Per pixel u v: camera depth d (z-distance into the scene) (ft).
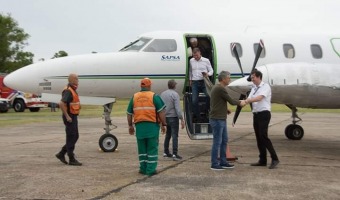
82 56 39.96
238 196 21.44
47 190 22.76
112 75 39.45
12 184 24.29
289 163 31.83
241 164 31.22
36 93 39.50
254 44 43.01
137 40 42.50
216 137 28.60
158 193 22.08
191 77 38.22
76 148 40.96
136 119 27.14
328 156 35.65
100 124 75.87
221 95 28.32
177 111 32.60
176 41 41.39
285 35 44.52
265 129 29.27
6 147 42.39
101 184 24.26
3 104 115.96
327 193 22.08
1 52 224.12
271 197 21.24
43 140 49.26
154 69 40.37
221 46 42.22
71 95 30.27
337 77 34.78
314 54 43.65
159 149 40.14
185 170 28.68
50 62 39.55
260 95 28.78
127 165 30.81
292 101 35.94
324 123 79.15
